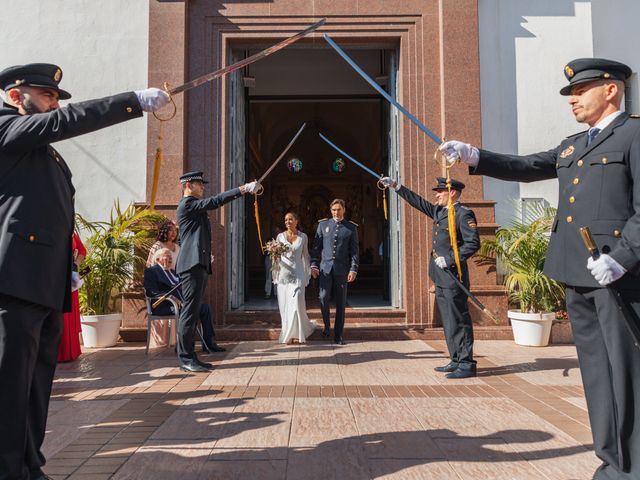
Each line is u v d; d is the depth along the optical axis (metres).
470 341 4.95
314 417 3.59
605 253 2.32
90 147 7.56
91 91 7.57
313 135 24.48
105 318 6.67
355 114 21.94
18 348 2.21
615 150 2.39
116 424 3.47
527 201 7.58
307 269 6.96
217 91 7.52
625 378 2.27
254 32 7.60
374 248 24.00
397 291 7.82
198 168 7.43
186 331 5.15
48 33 7.62
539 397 4.15
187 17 7.51
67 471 2.68
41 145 2.26
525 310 6.93
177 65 7.36
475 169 2.81
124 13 7.66
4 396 2.17
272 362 5.56
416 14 7.58
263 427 3.38
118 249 6.73
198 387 4.49
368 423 3.46
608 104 2.52
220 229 7.38
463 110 7.40
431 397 4.14
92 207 7.50
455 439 3.15
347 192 25.33
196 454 2.91
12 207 2.27
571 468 2.70
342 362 5.55
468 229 4.94
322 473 2.64
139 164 7.54
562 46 7.70
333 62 10.99
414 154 7.49
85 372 5.14
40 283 2.27
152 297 6.16
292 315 6.66
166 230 6.67
